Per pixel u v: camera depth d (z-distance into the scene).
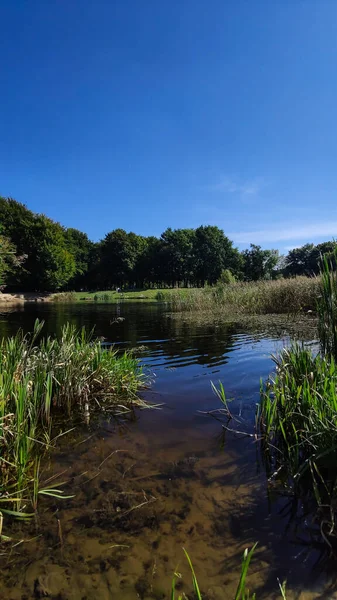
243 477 2.19
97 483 2.18
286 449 2.47
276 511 1.86
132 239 59.28
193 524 1.79
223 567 1.52
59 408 3.48
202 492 2.05
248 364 4.85
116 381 3.88
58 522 1.83
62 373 3.56
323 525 1.73
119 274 54.50
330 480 2.07
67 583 1.47
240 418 3.10
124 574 1.51
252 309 11.63
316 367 2.82
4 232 35.34
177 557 1.59
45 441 2.79
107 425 3.09
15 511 1.92
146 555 1.61
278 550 1.59
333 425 2.10
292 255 66.25
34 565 1.57
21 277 36.00
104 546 1.67
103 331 8.60
